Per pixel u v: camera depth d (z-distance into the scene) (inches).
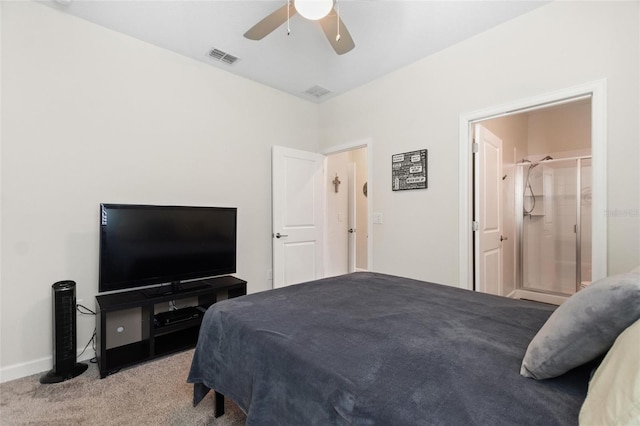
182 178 113.3
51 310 85.6
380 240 130.5
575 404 28.4
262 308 59.0
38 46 84.4
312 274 153.8
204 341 59.7
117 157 98.2
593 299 30.8
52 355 84.8
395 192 125.3
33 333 83.1
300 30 97.7
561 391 30.6
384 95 129.6
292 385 39.0
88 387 75.0
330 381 35.1
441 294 68.3
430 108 113.4
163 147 108.7
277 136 144.6
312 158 155.1
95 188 93.9
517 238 158.4
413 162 118.5
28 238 82.9
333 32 77.9
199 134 118.1
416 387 32.1
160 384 76.2
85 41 92.2
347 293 69.5
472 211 106.8
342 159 204.8
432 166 113.0
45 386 75.6
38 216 84.4
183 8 87.4
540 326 47.8
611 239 75.8
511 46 92.4
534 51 88.0
